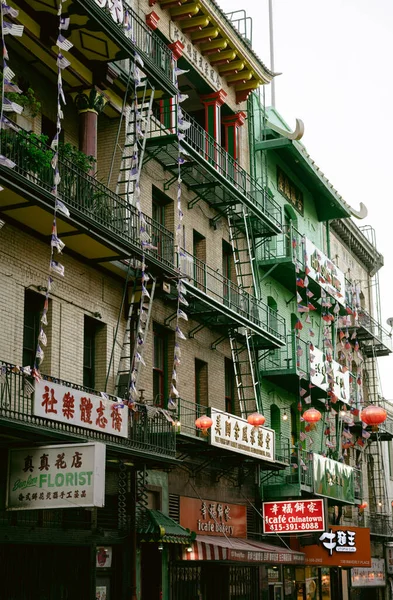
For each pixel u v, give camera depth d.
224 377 28.45
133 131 23.19
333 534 31.39
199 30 28.34
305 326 37.28
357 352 41.25
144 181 24.64
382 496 45.56
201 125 30.62
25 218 18.27
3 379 16.11
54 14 19.66
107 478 20.78
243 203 28.75
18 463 16.73
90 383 21.27
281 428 32.56
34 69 20.47
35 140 18.06
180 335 22.12
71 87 21.52
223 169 29.36
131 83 22.77
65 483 16.33
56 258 19.86
